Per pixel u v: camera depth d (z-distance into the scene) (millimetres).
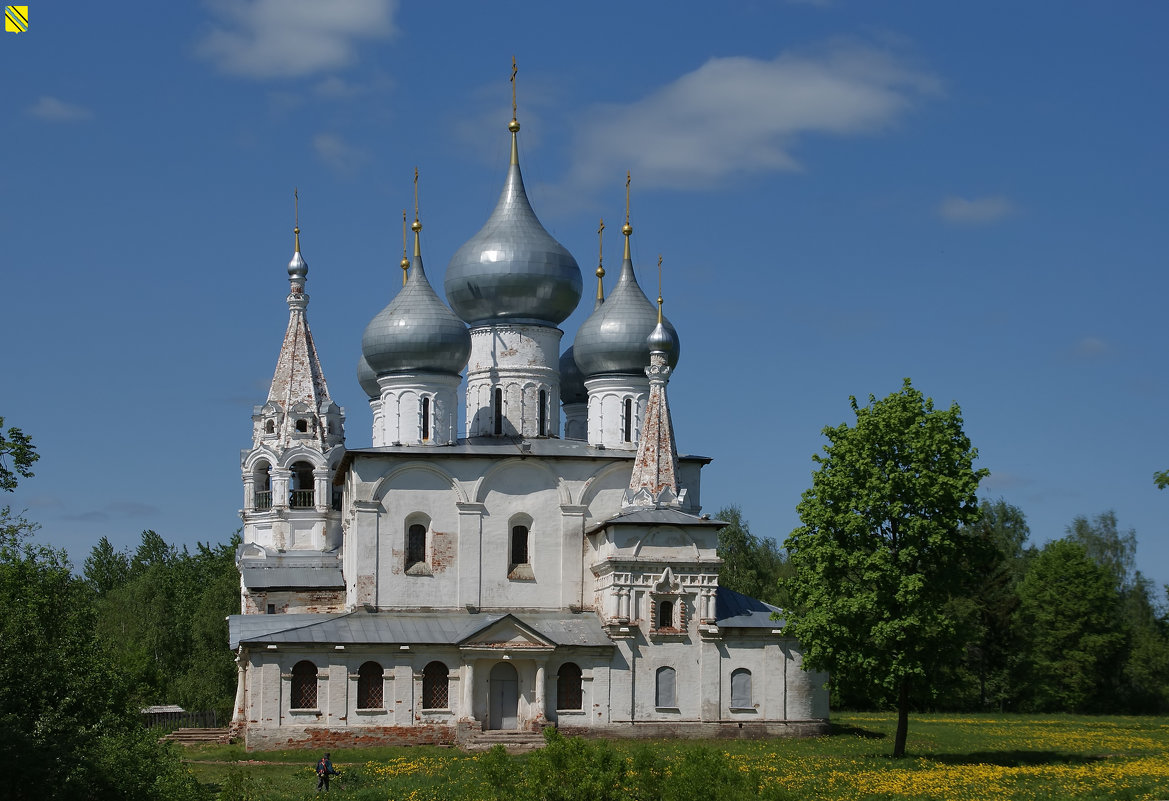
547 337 95625
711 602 86312
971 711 129125
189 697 117500
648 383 96188
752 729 85625
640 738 84000
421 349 91062
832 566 72188
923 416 72750
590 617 88125
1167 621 152125
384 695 81812
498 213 96875
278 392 104250
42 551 56719
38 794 46094
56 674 53219
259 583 96750
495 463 89500
